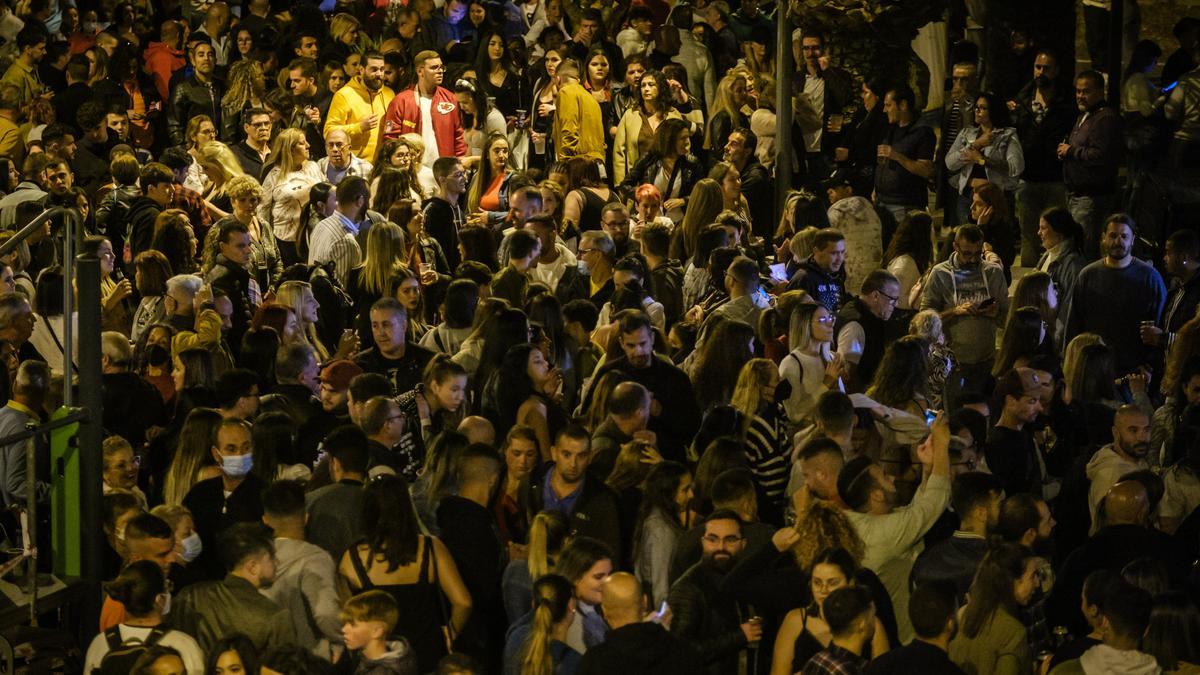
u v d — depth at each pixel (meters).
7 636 7.74
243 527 6.99
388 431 8.30
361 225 12.80
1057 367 10.12
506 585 7.54
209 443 8.19
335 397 9.46
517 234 11.70
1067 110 13.89
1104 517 8.34
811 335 9.73
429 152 16.05
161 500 9.16
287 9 19.98
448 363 9.16
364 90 16.50
